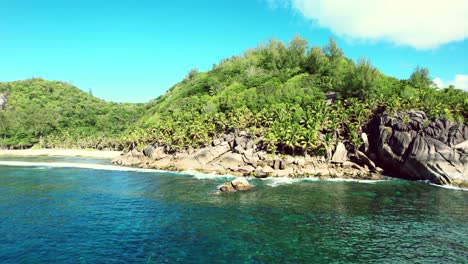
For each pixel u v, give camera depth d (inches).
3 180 3371.1
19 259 1438.2
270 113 5024.6
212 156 4554.6
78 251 1529.3
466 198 2716.5
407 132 3858.3
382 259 1467.8
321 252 1536.7
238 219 2038.6
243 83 7509.8
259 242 1654.8
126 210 2237.9
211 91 7637.8
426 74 5984.3
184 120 5654.5
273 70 7810.0
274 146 4261.8
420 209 2322.8
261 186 3181.6
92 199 2551.7
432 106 3973.9
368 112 4471.0
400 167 3885.3
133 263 1408.7
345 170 4033.0
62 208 2267.5
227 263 1409.9
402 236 1759.4
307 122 4510.3
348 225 1937.7
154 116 7721.5
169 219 2033.7
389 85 5551.2
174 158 4891.7
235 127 4810.5
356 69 5871.1
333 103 5157.5
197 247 1585.9
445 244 1651.1
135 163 5231.3
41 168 4439.0
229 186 2915.8
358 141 4153.5
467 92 4552.2
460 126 3491.6
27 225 1888.5
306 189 3029.0
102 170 4350.4
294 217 2091.5
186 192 2861.7
